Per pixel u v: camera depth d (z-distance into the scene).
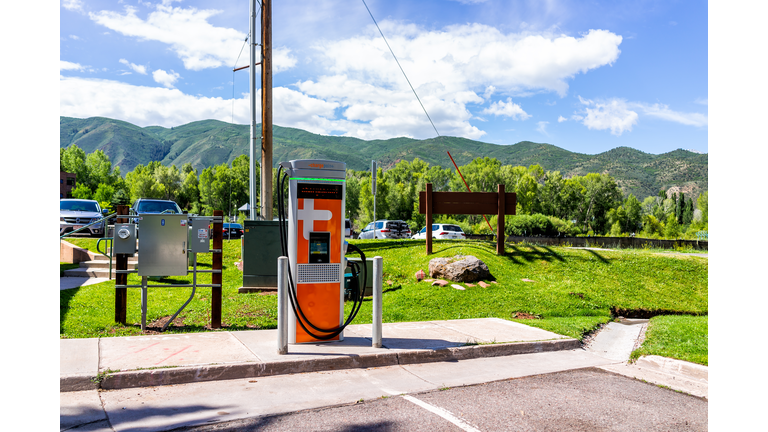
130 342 6.23
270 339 6.66
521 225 43.75
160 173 123.00
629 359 6.62
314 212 6.54
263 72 13.71
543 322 8.72
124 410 4.22
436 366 6.10
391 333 7.41
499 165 99.19
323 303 6.61
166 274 7.20
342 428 3.92
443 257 12.21
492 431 3.95
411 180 117.50
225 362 5.39
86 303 8.76
